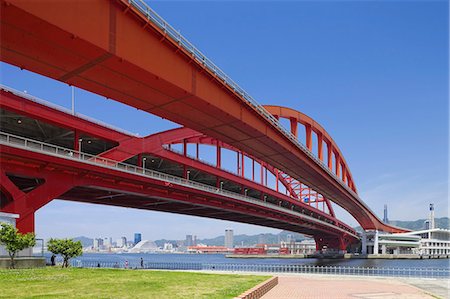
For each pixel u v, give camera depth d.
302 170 76.25
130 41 27.59
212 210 86.38
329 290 30.77
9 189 43.75
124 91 32.94
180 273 37.22
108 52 25.75
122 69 28.45
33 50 24.95
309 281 39.53
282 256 190.25
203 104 38.06
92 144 64.81
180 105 37.75
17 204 44.28
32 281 26.17
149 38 29.61
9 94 46.38
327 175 87.25
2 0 19.92
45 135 58.97
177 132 72.75
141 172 60.41
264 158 66.06
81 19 23.91
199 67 35.69
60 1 22.66
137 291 21.80
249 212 91.25
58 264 50.72
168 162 74.62
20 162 46.38
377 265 119.81
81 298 18.64
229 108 42.44
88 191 61.66
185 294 20.81
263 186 96.94
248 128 48.19
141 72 29.20
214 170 80.19
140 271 38.00
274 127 53.78
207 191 73.06
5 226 37.53
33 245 38.88
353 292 29.45
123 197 68.69
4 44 24.09
